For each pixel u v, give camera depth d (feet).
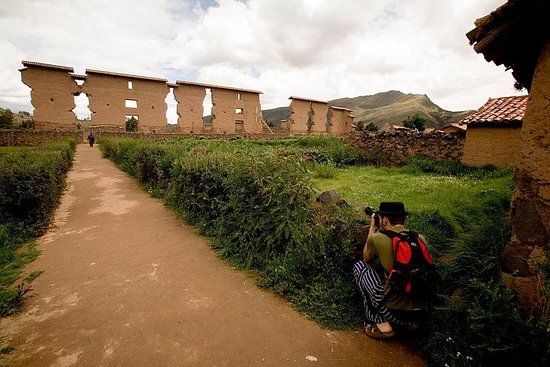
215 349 8.87
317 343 9.20
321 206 14.07
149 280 13.10
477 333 7.29
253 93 153.99
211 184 19.26
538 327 6.48
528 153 8.15
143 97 123.85
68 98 110.11
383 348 8.99
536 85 8.04
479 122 37.32
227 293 12.07
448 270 10.54
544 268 6.95
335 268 11.96
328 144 59.16
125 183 37.91
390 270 8.57
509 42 9.01
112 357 8.50
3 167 19.57
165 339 9.29
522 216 8.24
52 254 15.94
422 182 29.91
